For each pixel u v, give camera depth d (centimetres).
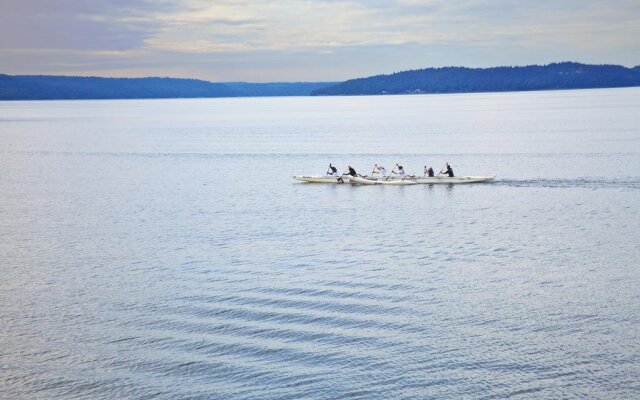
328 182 11469
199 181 12006
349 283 5869
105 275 6278
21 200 10281
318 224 8244
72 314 5312
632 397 3950
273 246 7188
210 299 5550
